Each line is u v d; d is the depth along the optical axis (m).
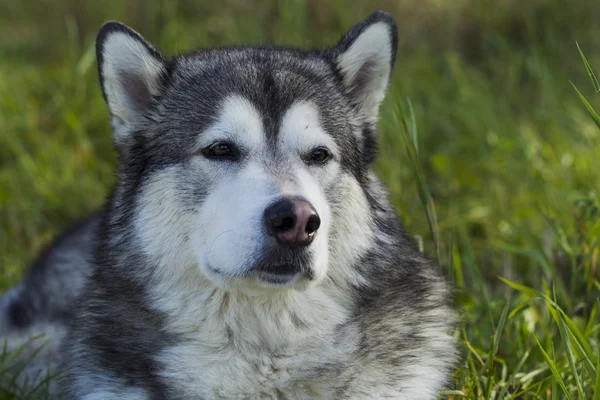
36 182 12.97
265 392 7.06
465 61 16.97
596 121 7.02
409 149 8.84
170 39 16.05
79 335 7.54
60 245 10.24
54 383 8.59
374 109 7.88
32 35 18.19
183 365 7.00
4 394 8.41
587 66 7.07
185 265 6.96
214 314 6.99
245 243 6.47
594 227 8.98
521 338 8.66
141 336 7.14
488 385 7.41
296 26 16.55
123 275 7.21
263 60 7.49
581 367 7.15
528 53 16.75
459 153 13.78
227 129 6.86
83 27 17.67
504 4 17.52
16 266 11.48
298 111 7.00
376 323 7.23
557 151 12.96
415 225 11.34
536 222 11.24
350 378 6.98
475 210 11.83
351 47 7.67
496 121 14.15
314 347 7.05
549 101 14.38
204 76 7.33
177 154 7.03
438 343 7.52
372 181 7.70
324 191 7.02
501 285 10.36
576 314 9.01
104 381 7.16
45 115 14.86
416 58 16.42
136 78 7.48
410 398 7.11
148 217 7.07
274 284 6.58
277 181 6.59
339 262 7.13
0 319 10.49
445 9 17.56
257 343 7.01
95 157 13.73
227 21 16.78
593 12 17.19
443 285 7.98
